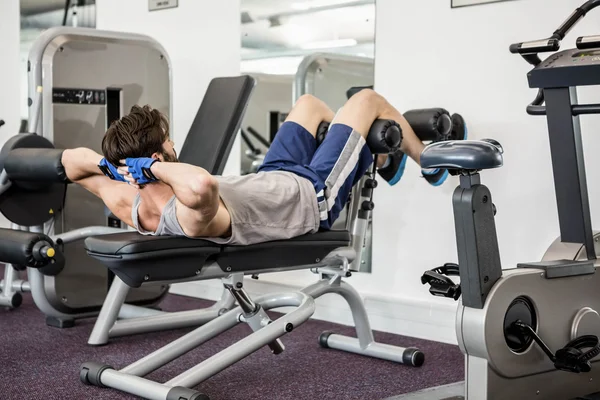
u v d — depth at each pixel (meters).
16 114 4.97
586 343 1.89
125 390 2.11
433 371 2.47
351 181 2.34
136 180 1.94
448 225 2.90
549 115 2.02
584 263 1.97
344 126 2.34
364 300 3.13
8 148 2.76
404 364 2.55
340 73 3.23
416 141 2.49
